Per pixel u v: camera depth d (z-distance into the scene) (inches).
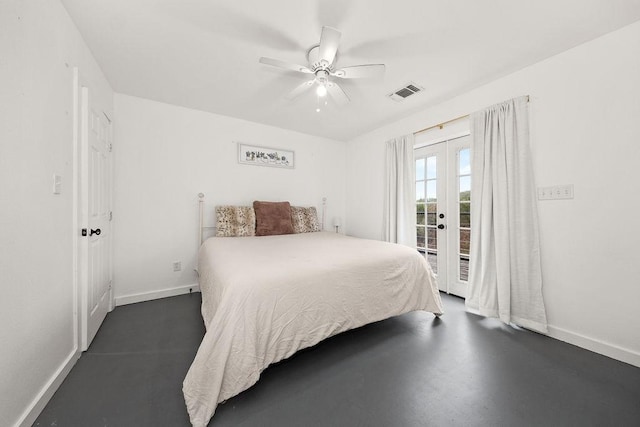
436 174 113.9
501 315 79.7
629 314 60.2
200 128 112.2
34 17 43.1
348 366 58.1
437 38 64.7
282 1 53.3
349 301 61.6
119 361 59.1
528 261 75.8
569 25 60.2
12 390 37.6
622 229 61.2
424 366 58.3
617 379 53.9
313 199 148.2
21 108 39.8
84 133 61.2
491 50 69.7
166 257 104.9
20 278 39.4
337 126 132.6
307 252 75.0
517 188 78.5
